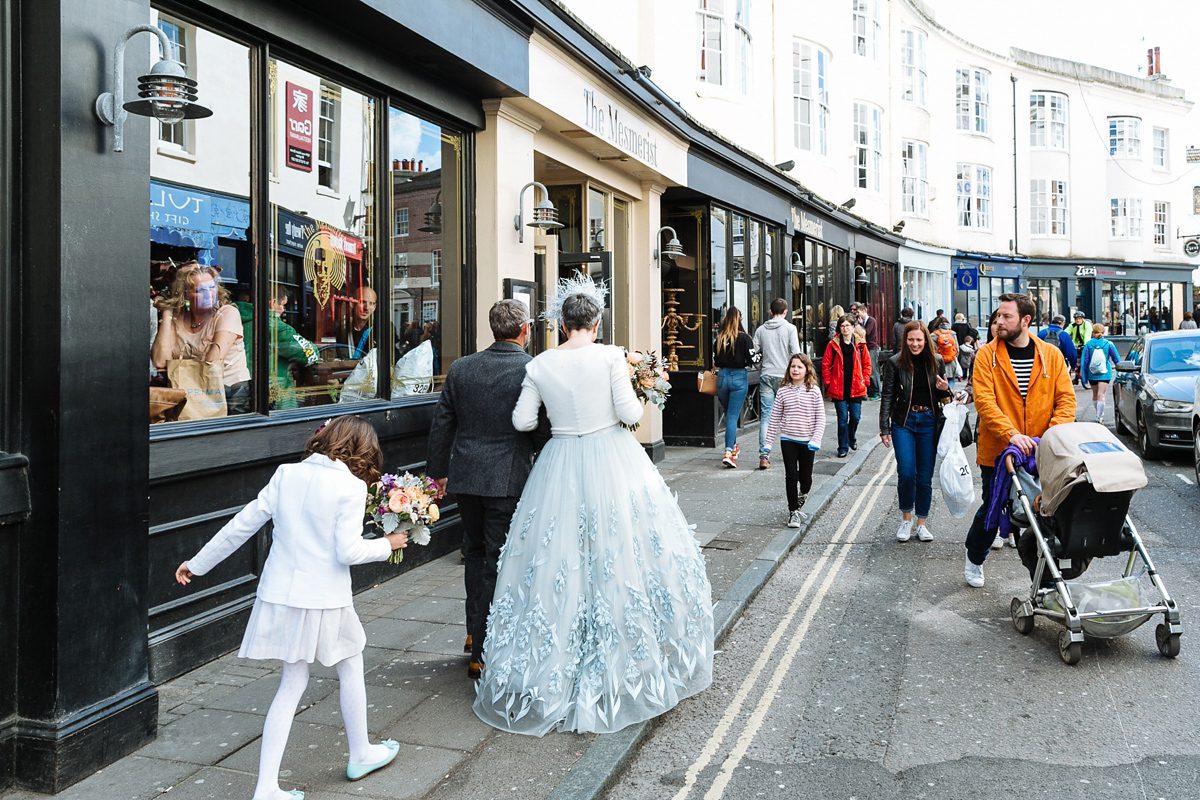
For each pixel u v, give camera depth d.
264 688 4.24
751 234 14.51
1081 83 34.84
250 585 4.83
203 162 4.62
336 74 5.64
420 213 6.67
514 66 7.04
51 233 3.22
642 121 9.99
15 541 3.29
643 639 3.91
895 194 26.44
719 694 4.32
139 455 3.60
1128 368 11.52
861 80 23.48
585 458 4.04
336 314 5.73
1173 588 5.81
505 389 4.25
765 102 15.20
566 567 3.93
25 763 3.27
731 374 10.62
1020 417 5.46
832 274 20.06
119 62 3.40
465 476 4.25
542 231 9.17
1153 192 37.41
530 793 3.26
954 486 6.10
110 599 3.48
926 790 3.32
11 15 3.23
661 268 12.68
